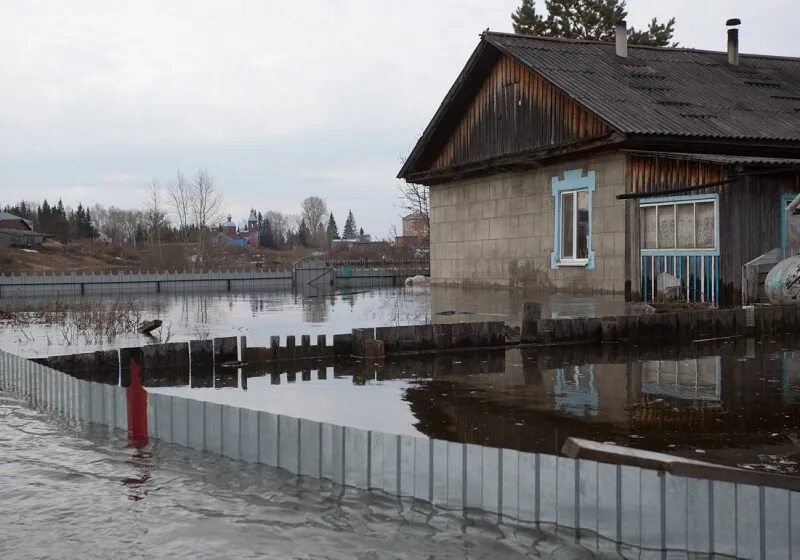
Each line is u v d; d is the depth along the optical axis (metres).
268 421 6.25
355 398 8.55
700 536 4.50
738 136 16.17
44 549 4.77
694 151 16.75
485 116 20.98
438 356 11.45
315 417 7.63
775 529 4.32
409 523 5.05
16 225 95.50
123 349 10.65
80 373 10.49
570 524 4.88
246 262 74.19
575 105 17.89
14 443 7.15
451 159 22.42
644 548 4.62
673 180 16.09
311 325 16.70
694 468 4.42
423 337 11.76
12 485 5.91
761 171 15.06
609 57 20.56
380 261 57.62
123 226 125.00
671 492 4.56
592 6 41.28
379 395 8.70
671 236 16.05
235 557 4.59
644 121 16.11
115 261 82.56
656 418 7.25
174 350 10.81
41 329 17.44
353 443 5.74
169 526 5.07
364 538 4.83
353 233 174.00
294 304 25.73
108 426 7.76
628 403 7.92
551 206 18.97
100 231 128.62
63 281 43.06
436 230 23.77
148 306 26.33
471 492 5.24
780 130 17.03
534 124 19.20
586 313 14.98
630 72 19.56
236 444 6.48
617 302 16.28
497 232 21.03
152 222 88.62
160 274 46.91
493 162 20.00
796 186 16.05
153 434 7.22
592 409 7.68
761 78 21.16
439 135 22.48
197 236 80.00
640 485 4.63
